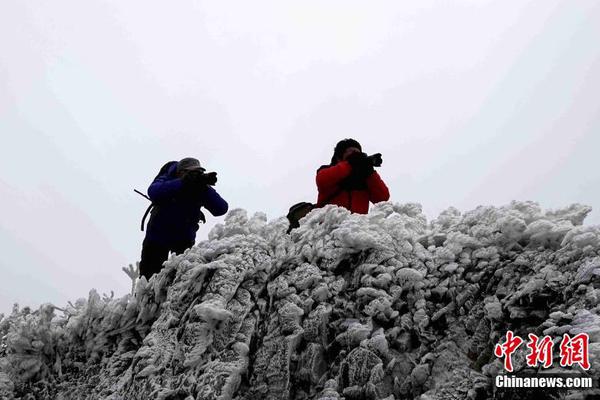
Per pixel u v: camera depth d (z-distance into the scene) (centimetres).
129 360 446
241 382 402
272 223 488
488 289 400
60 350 469
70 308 499
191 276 434
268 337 412
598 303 346
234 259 440
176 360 409
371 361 382
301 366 401
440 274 416
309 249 442
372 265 420
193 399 388
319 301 416
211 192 625
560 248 396
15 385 462
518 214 427
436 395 370
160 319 436
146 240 614
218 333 414
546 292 374
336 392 379
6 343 488
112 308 462
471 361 381
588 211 436
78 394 445
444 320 402
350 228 433
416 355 392
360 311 410
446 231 453
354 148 615
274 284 432
